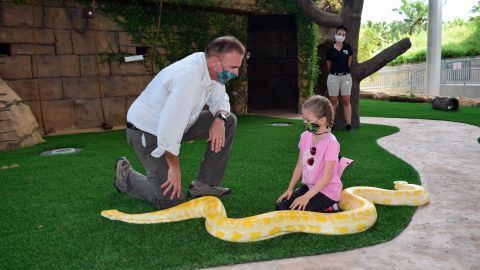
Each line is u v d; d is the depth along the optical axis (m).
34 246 3.14
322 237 3.23
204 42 12.34
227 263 2.82
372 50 26.77
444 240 3.19
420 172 5.38
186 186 4.86
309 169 3.71
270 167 5.71
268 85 16.36
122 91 11.00
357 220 3.30
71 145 7.95
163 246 3.10
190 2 11.38
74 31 10.09
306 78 13.77
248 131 9.41
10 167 5.98
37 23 9.56
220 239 3.21
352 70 9.65
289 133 9.07
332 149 3.61
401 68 25.97
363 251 3.00
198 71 3.35
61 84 10.02
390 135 8.71
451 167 5.63
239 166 5.78
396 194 3.99
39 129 9.70
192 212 3.63
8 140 7.63
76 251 3.04
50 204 4.19
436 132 9.02
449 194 4.39
